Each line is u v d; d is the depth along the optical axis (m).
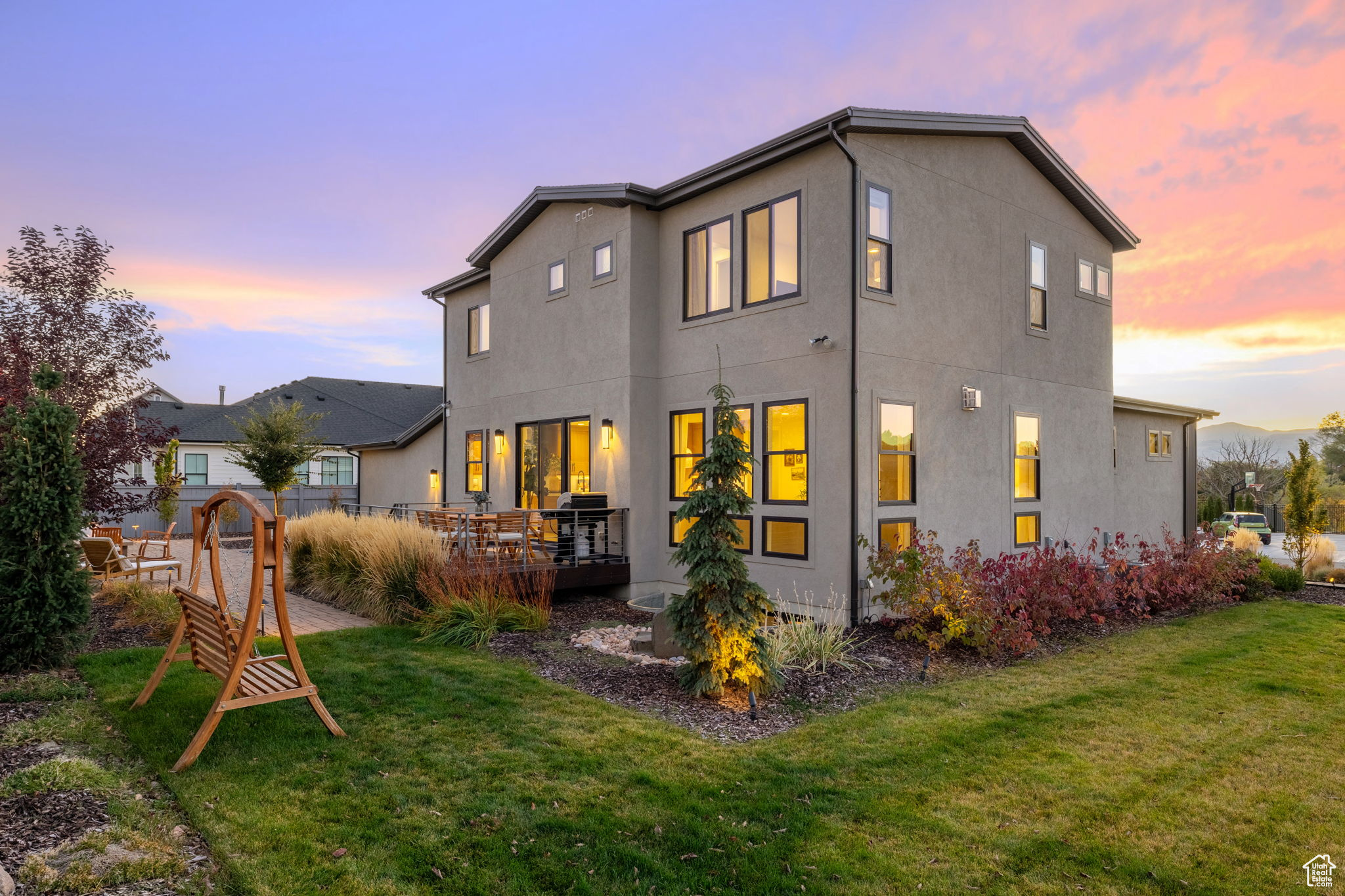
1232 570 11.23
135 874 3.17
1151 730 5.41
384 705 5.72
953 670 7.22
